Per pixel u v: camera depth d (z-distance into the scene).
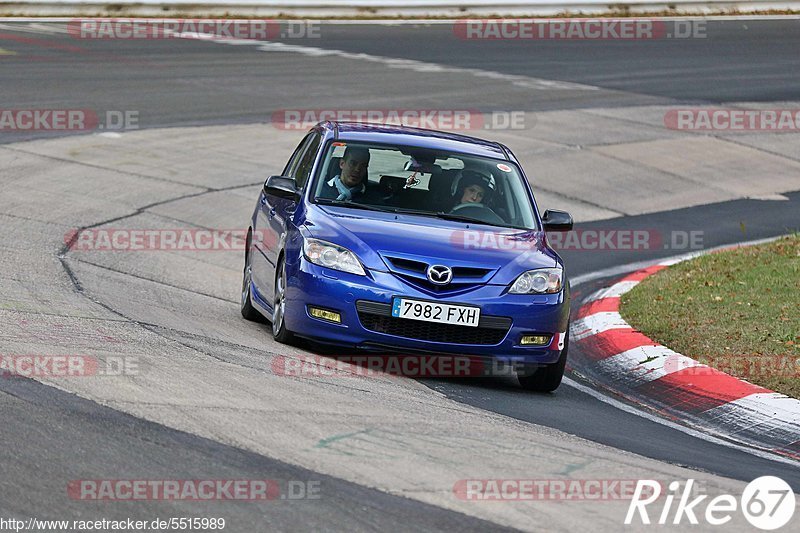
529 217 32.28
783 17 133.38
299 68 87.88
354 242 28.94
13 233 43.59
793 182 73.62
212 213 52.94
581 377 32.84
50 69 78.38
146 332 29.20
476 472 20.28
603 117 82.38
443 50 101.69
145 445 19.89
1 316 28.83
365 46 100.38
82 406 21.67
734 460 24.36
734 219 63.25
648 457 23.28
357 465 19.92
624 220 61.44
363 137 33.62
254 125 69.88
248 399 23.41
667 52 109.12
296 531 16.84
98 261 41.25
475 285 28.66
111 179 55.41
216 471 18.98
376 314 28.23
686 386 30.83
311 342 30.83
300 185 33.19
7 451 18.92
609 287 45.75
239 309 37.47
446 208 31.61
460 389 28.42
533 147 72.50
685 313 39.00
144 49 89.62
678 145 77.56
